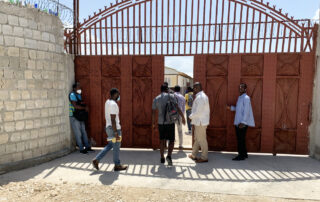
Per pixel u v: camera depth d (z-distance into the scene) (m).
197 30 5.33
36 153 4.77
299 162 4.84
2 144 4.21
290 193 3.38
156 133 5.71
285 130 5.27
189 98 8.27
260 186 3.63
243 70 5.30
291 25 5.06
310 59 5.05
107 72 5.73
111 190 3.46
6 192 3.35
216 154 5.43
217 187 3.59
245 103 4.75
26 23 4.52
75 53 5.80
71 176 4.05
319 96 4.90
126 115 5.75
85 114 5.52
